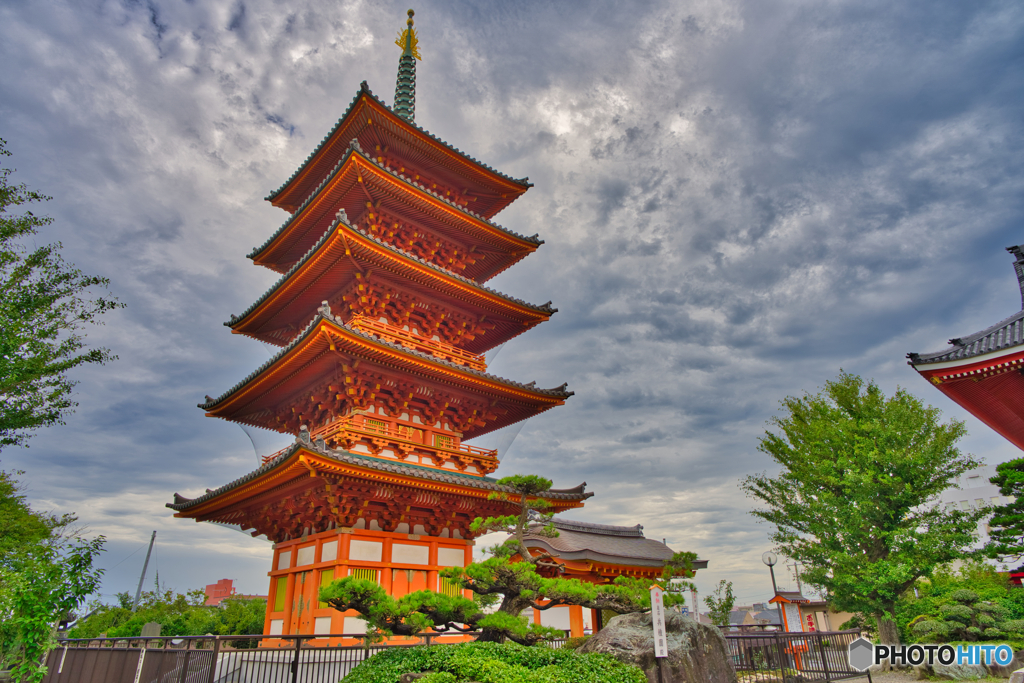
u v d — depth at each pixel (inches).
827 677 856.9
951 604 1146.7
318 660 669.3
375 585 567.8
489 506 945.5
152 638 626.5
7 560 534.9
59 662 720.3
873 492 1214.3
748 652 796.6
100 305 975.6
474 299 1123.3
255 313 1183.6
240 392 1070.4
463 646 599.8
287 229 1229.1
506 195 1432.1
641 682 588.4
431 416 1035.3
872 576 1181.1
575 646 774.5
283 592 941.2
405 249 1210.6
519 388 1039.6
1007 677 981.8
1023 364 745.6
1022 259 929.5
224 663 777.6
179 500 1089.4
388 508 874.8
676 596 629.3
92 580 556.4
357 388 944.9
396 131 1208.8
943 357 799.1
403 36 1674.5
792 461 1418.6
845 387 1402.6
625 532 1398.9
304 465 759.1
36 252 927.7
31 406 935.7
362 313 1061.1
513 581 625.9
